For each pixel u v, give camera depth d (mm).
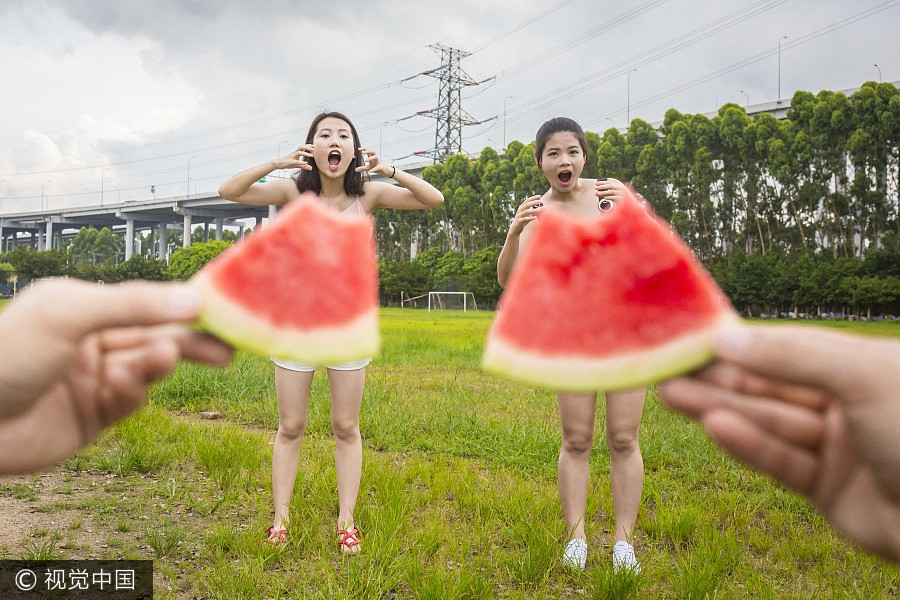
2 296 75312
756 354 767
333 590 3012
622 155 53656
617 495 3512
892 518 775
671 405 905
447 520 4047
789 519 4188
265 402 7445
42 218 119812
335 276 1038
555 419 6824
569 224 1018
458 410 7086
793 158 45281
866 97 43219
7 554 3471
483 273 56438
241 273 983
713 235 51344
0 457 890
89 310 863
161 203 103188
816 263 43781
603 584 3092
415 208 3920
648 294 935
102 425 972
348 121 3727
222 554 3484
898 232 43625
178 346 955
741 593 3178
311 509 4031
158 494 4504
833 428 824
